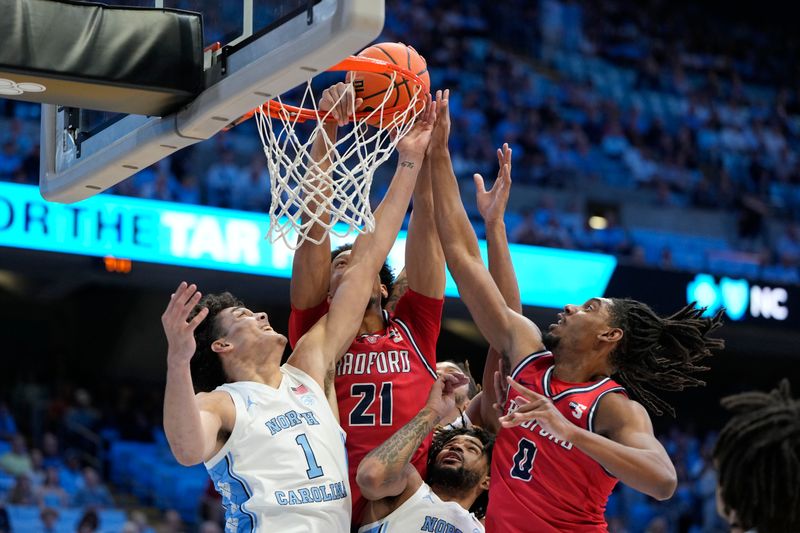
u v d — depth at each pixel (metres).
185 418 2.99
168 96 3.30
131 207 10.48
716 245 15.43
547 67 17.86
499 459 3.54
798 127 18.44
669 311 12.30
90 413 12.99
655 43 19.11
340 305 3.74
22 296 14.88
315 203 3.81
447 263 3.91
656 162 16.36
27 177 11.83
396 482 3.49
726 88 18.89
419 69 3.86
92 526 9.74
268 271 10.99
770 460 2.01
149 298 14.54
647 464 3.07
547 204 14.65
